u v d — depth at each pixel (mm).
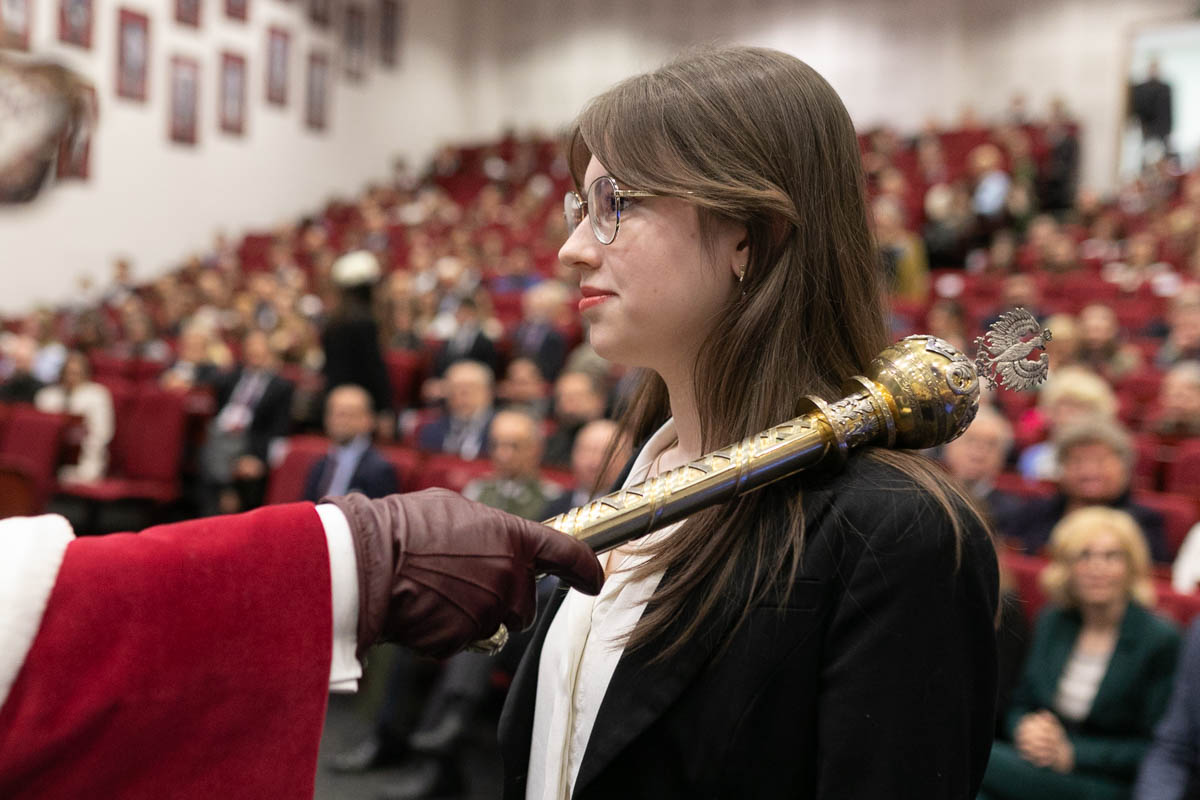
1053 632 2092
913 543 579
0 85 9922
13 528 466
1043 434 4238
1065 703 2029
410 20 14859
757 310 640
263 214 12867
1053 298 7719
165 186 11625
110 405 6281
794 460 594
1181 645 1994
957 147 11766
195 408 6195
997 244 8961
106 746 441
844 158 671
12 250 10188
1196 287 5281
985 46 12891
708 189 628
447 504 510
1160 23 12039
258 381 6129
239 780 461
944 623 578
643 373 872
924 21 13125
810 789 594
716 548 615
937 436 628
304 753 469
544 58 15305
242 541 482
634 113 652
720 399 654
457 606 488
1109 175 12305
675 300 657
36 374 7625
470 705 2869
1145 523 2764
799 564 592
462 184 14320
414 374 7090
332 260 11203
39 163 10312
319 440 5375
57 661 439
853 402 614
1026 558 2619
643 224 651
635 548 686
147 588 458
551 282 9414
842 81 13539
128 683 442
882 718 562
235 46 12328
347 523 499
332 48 13688
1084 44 12414
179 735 454
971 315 7082
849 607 577
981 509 638
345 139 13992
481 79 15656
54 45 10352
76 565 458
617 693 616
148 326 8641
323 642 474
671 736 604
